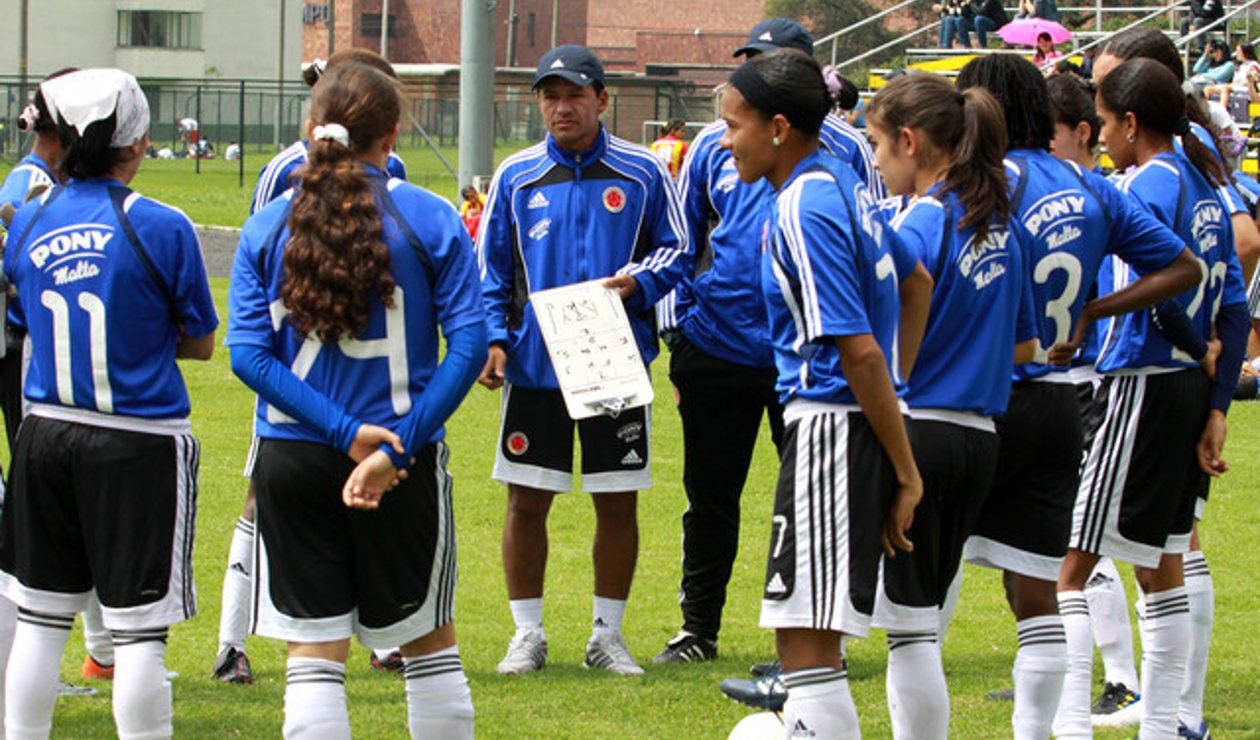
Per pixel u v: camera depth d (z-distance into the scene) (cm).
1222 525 1095
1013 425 536
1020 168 550
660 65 6938
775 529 480
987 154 508
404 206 488
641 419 730
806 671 480
